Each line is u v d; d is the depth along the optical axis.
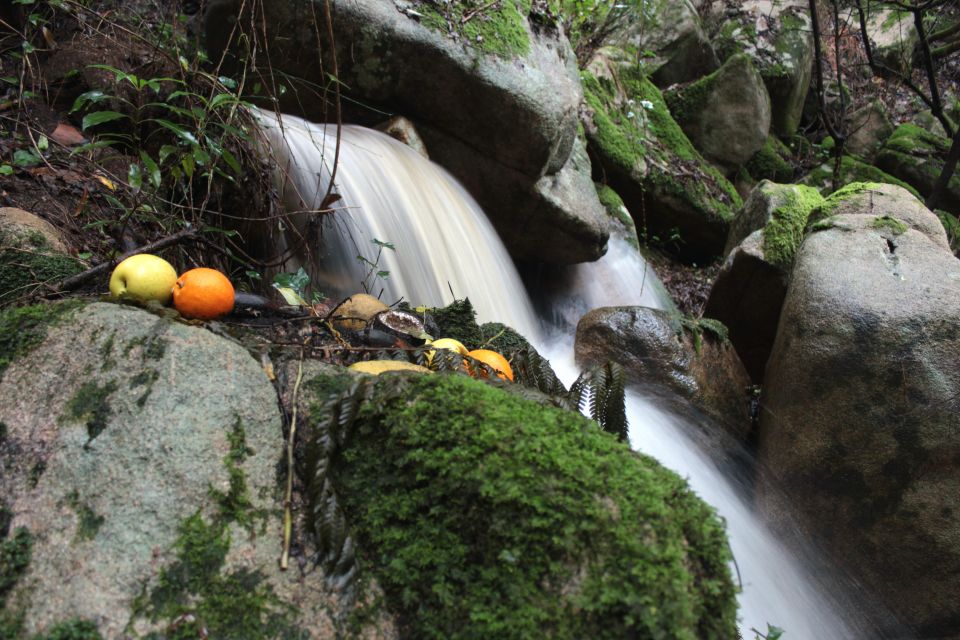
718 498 3.83
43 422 1.51
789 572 3.72
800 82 10.41
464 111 5.15
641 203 7.87
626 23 9.38
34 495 1.42
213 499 1.45
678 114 9.20
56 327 1.65
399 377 1.65
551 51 5.82
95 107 3.86
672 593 1.29
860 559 3.69
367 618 1.43
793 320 3.96
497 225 5.86
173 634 1.29
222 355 1.65
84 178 3.34
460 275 4.91
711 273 8.12
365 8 4.56
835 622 3.62
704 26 10.70
